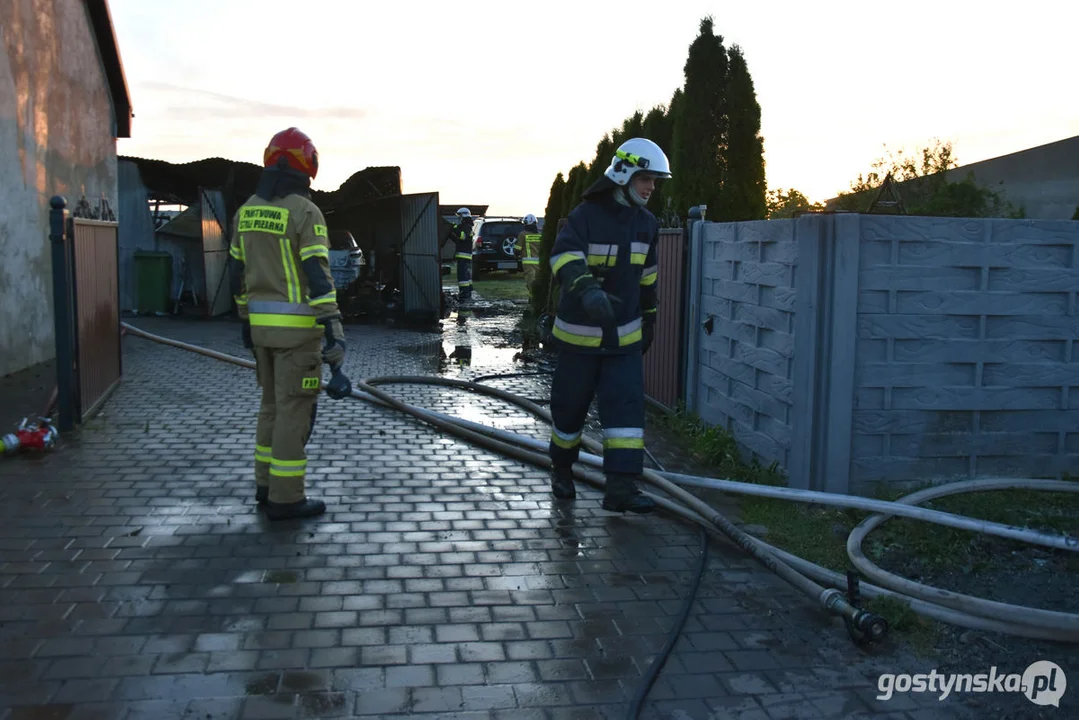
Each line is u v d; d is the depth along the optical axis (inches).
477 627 149.1
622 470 193.8
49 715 118.8
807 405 214.2
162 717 119.4
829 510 211.5
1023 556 184.9
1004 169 525.0
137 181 660.7
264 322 190.9
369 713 122.3
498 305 784.9
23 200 389.4
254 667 133.4
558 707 125.6
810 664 140.6
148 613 150.2
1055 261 219.1
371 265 746.2
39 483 219.5
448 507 210.8
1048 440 224.7
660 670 136.9
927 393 217.8
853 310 210.2
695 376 302.8
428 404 330.6
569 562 179.2
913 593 158.6
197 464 239.6
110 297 330.3
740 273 261.1
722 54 329.1
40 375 375.6
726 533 185.9
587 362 199.9
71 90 448.8
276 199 192.1
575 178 575.2
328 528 194.1
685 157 333.4
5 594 155.9
